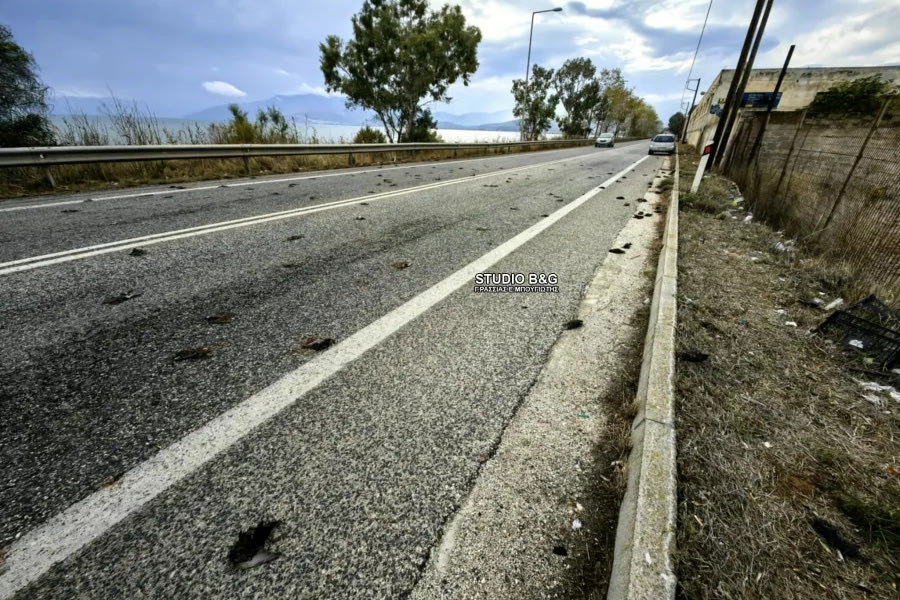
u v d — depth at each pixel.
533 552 1.15
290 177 8.29
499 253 3.75
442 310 2.62
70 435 1.51
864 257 3.35
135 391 1.76
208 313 2.47
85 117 7.44
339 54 17.05
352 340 2.23
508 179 9.12
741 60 11.02
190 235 3.94
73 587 1.03
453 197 6.48
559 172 11.03
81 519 1.20
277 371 1.94
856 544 1.13
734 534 1.14
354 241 3.97
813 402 1.73
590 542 1.18
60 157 5.86
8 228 3.95
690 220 5.19
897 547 1.12
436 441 1.55
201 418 1.62
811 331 2.34
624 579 1.00
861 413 1.67
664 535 1.08
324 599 1.03
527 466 1.45
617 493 1.34
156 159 6.96
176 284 2.85
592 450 1.53
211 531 1.19
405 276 3.14
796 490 1.29
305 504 1.28
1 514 1.21
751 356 2.07
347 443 1.53
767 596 0.99
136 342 2.13
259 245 3.74
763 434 1.53
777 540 1.13
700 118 35.12
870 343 2.11
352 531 1.20
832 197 4.43
